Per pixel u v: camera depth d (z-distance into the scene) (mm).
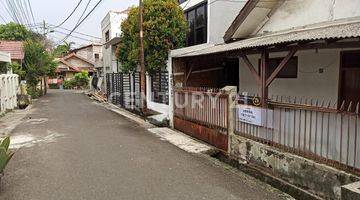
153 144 10094
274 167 6934
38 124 14219
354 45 6270
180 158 8492
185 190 6227
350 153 5492
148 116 15570
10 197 5879
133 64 16016
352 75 8359
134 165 7801
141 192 6094
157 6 13727
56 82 55938
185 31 14211
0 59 19766
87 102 26609
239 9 14211
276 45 7133
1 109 17562
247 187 6453
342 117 5613
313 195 5926
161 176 7016
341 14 8375
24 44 31188
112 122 14766
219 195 6004
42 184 6520
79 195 5945
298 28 9539
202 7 14781
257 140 7730
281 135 6977
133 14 14992
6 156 6414
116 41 23797
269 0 10102
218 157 9219
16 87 21953
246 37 11828
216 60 13820
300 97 9938
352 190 4215
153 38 13742
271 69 11133
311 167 5984
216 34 13961
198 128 10742
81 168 7539
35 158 8445
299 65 9922
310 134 6238
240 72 12539
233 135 8539
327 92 9023
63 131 12336
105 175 7039
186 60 13070
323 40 6227
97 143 10180
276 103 7125
